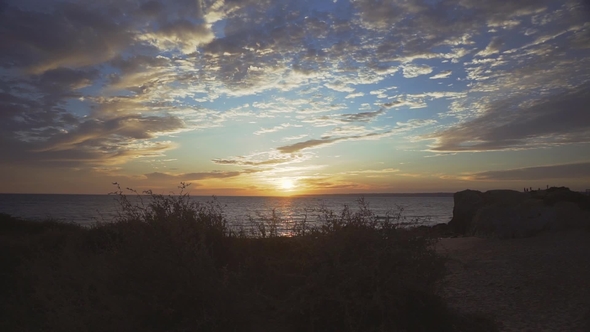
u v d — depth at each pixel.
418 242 5.60
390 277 5.00
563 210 17.84
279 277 5.89
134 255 4.94
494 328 5.97
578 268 9.93
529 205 18.33
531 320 6.59
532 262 11.02
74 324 4.51
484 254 13.04
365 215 5.87
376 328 4.88
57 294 5.20
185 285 4.70
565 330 6.08
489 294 8.19
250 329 5.16
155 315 4.61
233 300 4.89
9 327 5.15
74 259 6.08
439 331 5.41
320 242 5.53
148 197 5.91
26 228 16.09
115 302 4.64
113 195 6.69
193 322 4.58
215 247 6.66
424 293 5.32
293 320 5.27
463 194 23.09
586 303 7.30
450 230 22.45
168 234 5.28
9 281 6.86
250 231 7.42
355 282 5.04
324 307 5.14
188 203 6.76
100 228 8.73
